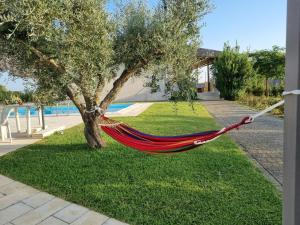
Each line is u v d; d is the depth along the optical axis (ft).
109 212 11.03
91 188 13.30
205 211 10.79
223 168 15.52
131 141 10.96
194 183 13.50
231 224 9.87
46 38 11.63
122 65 17.37
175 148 8.79
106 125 12.94
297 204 4.53
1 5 11.09
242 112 45.60
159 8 15.75
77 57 12.69
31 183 14.25
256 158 18.08
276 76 76.84
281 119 35.73
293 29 4.40
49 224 10.32
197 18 15.46
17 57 14.98
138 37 15.80
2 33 13.00
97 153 18.92
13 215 11.07
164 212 10.83
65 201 12.16
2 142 24.31
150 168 15.72
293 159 4.52
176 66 15.90
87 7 13.23
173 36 15.10
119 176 14.69
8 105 25.95
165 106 55.83
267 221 9.97
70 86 15.38
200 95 86.58
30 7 11.07
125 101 85.66
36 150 20.67
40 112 31.09
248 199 11.68
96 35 13.32
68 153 19.33
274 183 13.55
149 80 17.40
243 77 71.10
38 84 15.79
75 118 40.98
